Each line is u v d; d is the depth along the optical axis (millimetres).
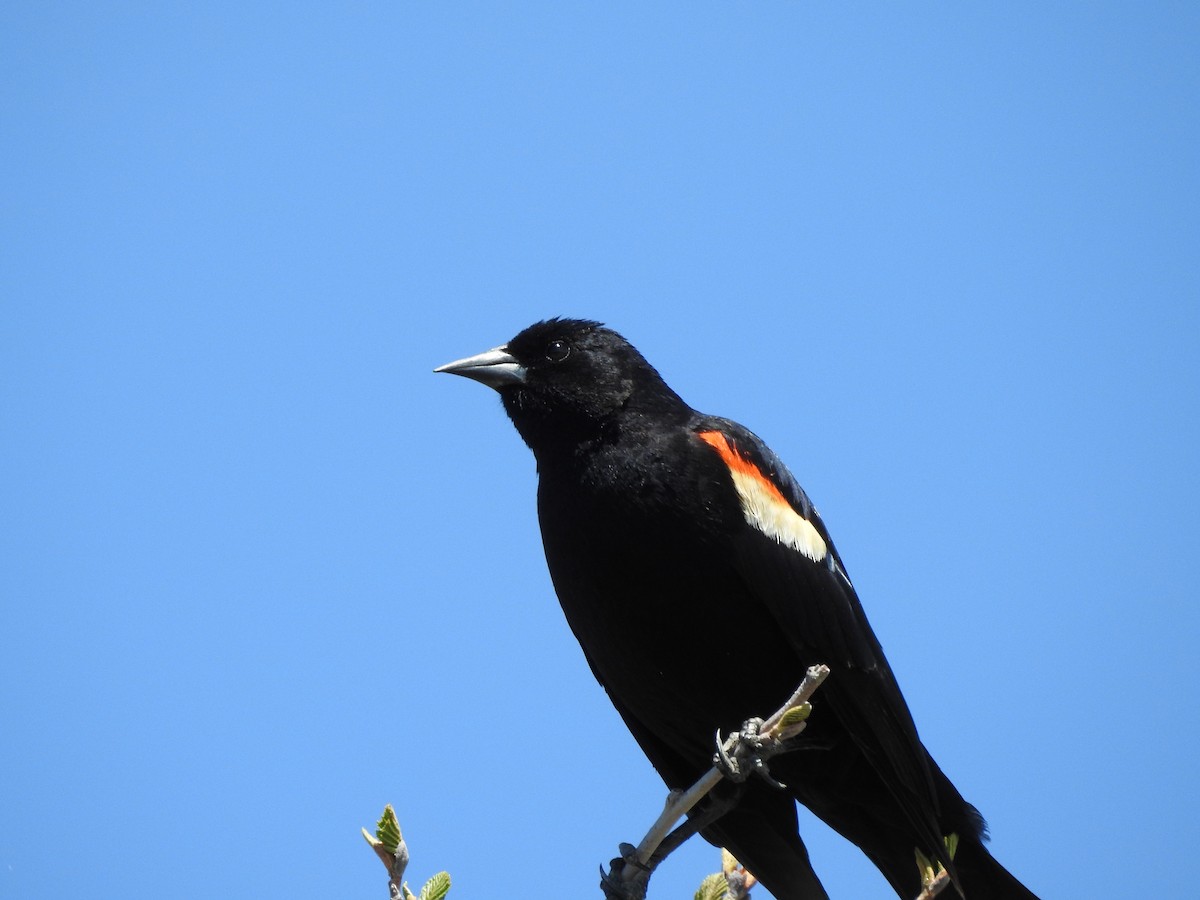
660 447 11352
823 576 11445
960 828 11594
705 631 11133
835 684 11273
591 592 11312
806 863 11859
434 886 7145
